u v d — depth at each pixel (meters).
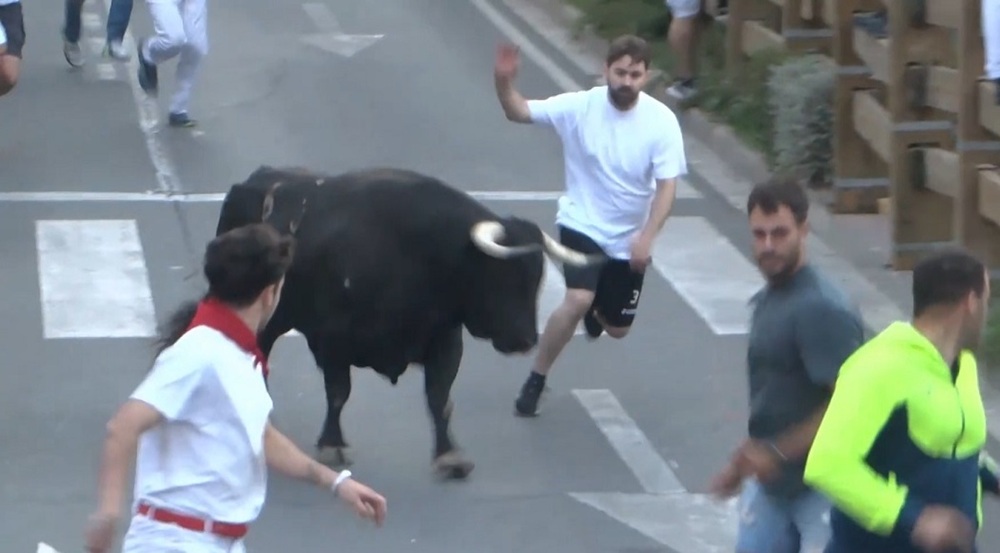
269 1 63.34
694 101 48.91
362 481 24.83
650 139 26.06
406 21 60.56
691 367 30.41
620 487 25.02
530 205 39.78
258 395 15.29
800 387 16.89
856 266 36.19
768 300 17.19
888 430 14.27
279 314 24.42
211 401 15.04
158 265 34.75
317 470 16.00
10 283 33.28
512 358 30.55
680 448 26.62
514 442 26.67
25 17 58.94
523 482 25.08
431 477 25.09
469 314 23.64
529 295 23.41
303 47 55.69
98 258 34.94
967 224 32.62
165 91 49.25
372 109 48.28
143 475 15.29
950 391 14.35
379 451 26.06
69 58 51.69
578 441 26.80
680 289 34.78
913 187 35.56
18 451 25.56
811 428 16.67
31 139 43.75
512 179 41.94
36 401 27.62
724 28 52.34
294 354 30.50
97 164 41.69
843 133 39.69
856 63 39.50
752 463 16.27
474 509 24.02
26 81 50.00
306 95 49.56
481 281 23.28
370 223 23.47
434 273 23.36
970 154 32.44
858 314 16.91
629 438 26.97
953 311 14.38
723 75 48.97
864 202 39.94
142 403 14.77
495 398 28.67
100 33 56.97
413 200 23.42
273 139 44.69
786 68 42.66
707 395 29.02
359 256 23.30
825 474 14.09
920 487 14.33
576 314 26.72
